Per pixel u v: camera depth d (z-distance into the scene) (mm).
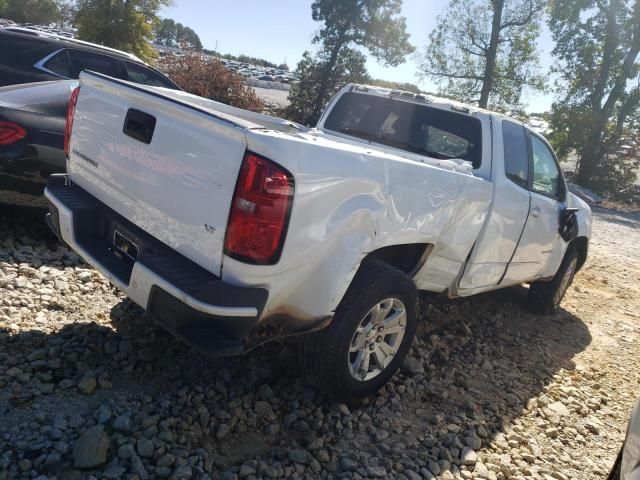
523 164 4961
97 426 2777
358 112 5242
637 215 22000
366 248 3201
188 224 2871
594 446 3842
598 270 9305
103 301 4250
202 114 2779
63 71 8039
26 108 4879
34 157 4828
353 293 3258
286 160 2686
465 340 5059
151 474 2680
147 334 3852
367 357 3496
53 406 3008
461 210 3941
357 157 3062
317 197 2850
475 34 25016
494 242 4512
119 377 3355
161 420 3027
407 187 3387
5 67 7676
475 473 3248
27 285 4203
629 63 25375
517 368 4766
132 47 23734
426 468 3197
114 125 3309
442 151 4719
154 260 2877
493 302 6316
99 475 2617
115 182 3314
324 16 24375
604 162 26547
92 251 3281
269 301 2893
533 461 3498
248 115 4223
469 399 4039
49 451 2689
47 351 3461
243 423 3205
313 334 3266
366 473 3033
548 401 4281
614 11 24641
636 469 2357
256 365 3750
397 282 3420
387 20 24453
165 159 2967
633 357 5613
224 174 2705
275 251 2744
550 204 5332
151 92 3096
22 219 5316
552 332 5879
